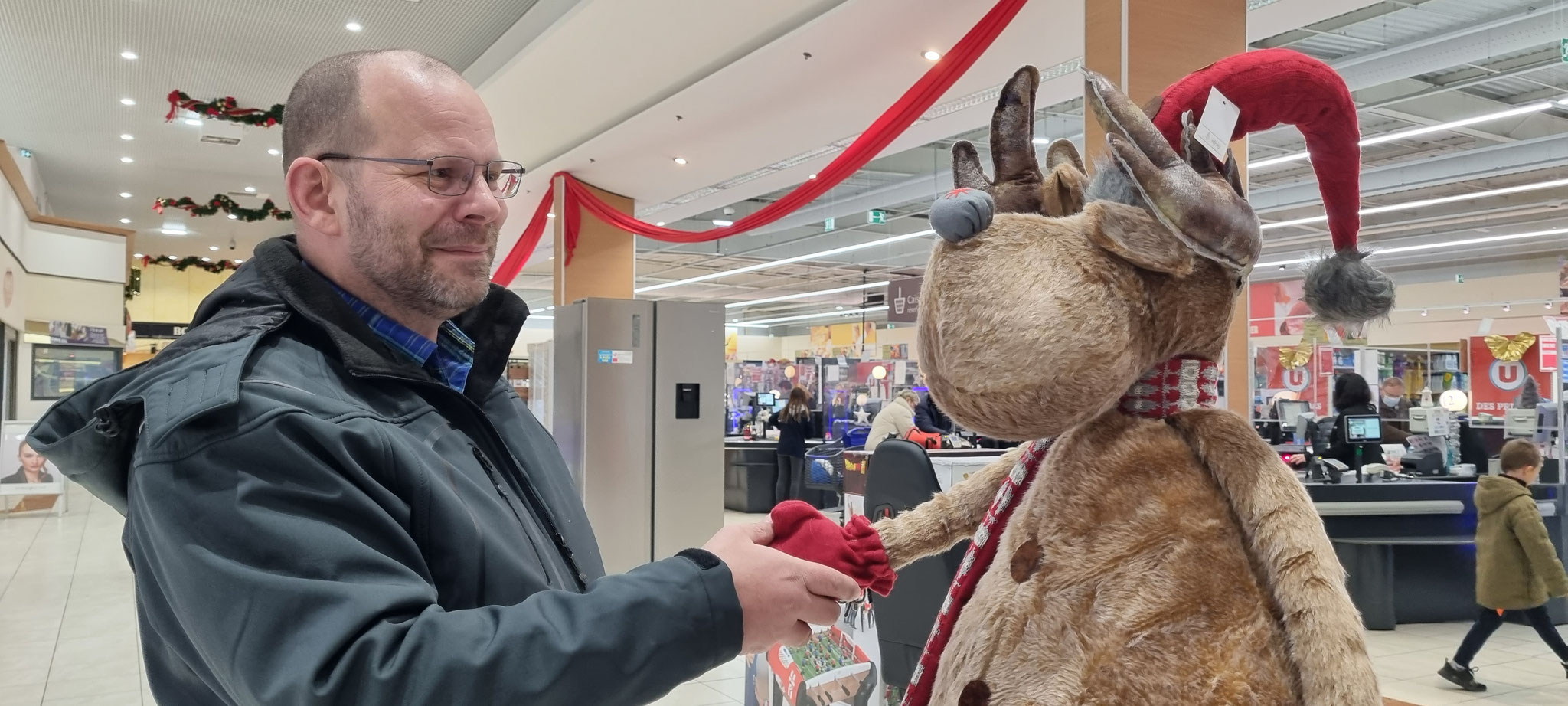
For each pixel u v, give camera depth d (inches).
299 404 30.7
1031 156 42.3
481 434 41.4
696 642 29.3
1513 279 625.0
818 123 283.0
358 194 38.2
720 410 242.7
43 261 463.8
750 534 35.0
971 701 36.3
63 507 388.2
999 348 35.7
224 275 836.0
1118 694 33.4
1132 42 128.1
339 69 39.1
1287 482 36.4
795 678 108.7
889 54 222.8
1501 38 247.9
